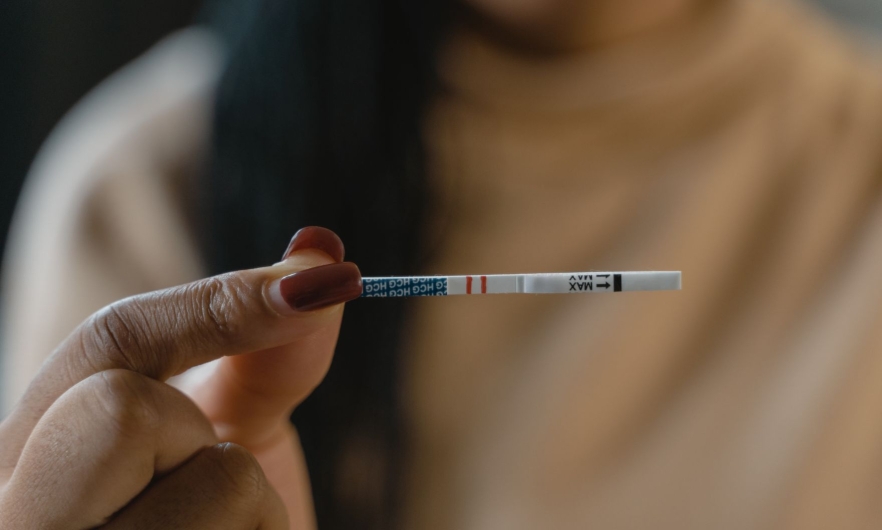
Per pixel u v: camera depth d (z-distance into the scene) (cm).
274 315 25
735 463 40
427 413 41
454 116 40
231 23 43
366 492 41
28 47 57
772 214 40
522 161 40
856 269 40
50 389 25
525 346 40
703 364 40
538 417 40
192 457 25
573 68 39
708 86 39
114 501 24
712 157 39
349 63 39
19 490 24
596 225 40
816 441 39
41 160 52
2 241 58
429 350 40
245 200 40
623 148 40
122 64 62
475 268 41
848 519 39
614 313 40
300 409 39
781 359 40
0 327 52
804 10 41
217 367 28
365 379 39
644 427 40
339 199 40
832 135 40
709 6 39
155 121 44
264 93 39
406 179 40
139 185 42
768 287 40
